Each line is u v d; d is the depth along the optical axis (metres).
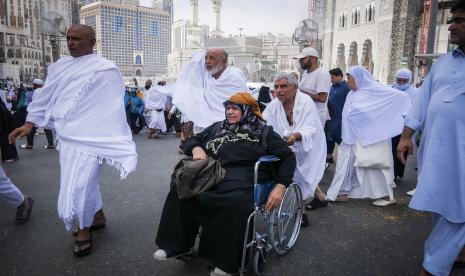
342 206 4.97
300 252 3.57
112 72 3.47
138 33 165.38
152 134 11.34
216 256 2.84
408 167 7.37
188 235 3.03
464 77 2.61
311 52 5.63
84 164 3.33
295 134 3.91
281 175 3.19
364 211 4.78
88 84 3.34
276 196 3.06
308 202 4.84
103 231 3.98
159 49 172.88
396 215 4.64
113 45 159.25
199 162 2.95
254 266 3.03
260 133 3.30
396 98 4.76
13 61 83.69
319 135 4.18
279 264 3.33
